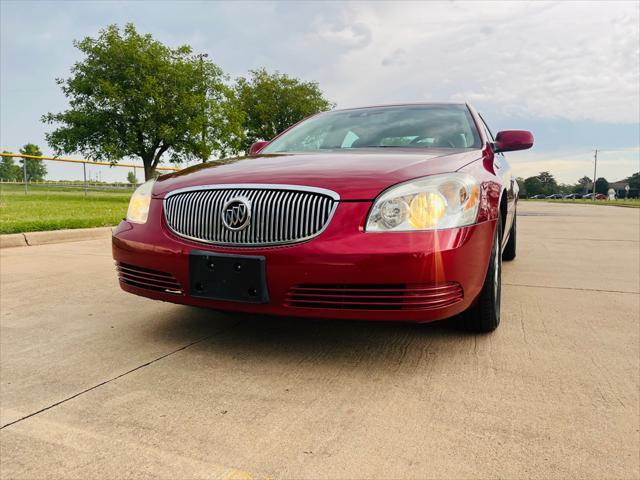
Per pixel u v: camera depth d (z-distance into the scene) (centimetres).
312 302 192
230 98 3127
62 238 626
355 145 292
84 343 234
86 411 166
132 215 243
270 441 146
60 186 1661
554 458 137
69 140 2603
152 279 224
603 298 328
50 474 130
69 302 313
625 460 136
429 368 201
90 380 191
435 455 138
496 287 245
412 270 183
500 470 131
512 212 416
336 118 340
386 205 189
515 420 158
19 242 578
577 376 193
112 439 148
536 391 179
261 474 129
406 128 306
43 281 377
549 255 543
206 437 148
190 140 2827
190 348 226
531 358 213
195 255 207
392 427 153
